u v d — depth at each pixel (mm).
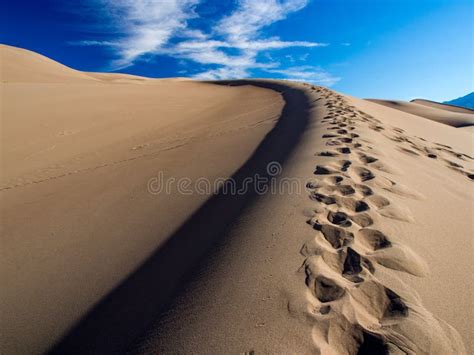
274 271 1746
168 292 1949
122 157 6426
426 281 1662
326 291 1550
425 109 35344
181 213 3346
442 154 5117
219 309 1540
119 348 1609
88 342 1754
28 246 3074
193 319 1524
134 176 4996
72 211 3848
